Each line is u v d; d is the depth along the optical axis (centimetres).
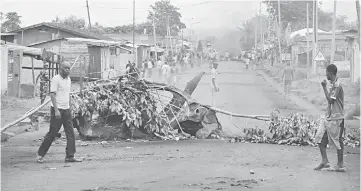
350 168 1148
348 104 2675
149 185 924
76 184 947
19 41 5684
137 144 1645
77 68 4897
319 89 3509
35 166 1188
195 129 1830
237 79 4828
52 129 1248
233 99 3194
